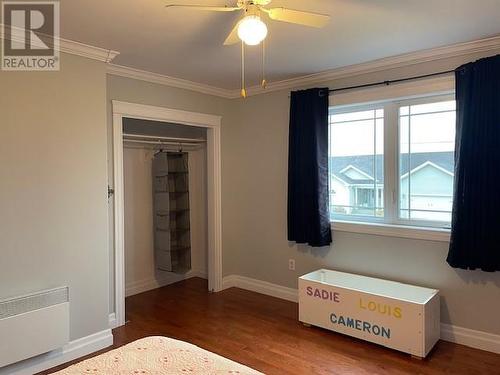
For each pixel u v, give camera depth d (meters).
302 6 2.21
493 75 2.70
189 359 1.65
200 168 5.00
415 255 3.22
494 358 2.78
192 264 5.11
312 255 3.91
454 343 3.02
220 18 2.34
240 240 4.57
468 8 2.24
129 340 3.16
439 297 3.05
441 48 2.94
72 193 2.79
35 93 2.59
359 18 2.38
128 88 3.52
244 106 4.43
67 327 2.66
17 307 2.45
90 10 2.21
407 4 2.19
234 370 1.55
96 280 2.94
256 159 4.35
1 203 2.44
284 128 4.07
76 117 2.80
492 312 2.87
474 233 2.78
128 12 2.25
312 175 3.68
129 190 4.47
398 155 3.40
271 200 4.23
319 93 3.65
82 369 1.56
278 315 3.70
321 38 2.72
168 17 2.32
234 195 4.59
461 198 2.83
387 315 2.89
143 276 4.58
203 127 4.53
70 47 2.73
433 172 3.23
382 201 3.53
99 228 2.95
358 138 3.66
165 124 4.73
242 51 2.99
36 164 2.59
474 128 2.77
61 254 2.72
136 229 4.52
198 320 3.59
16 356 2.40
